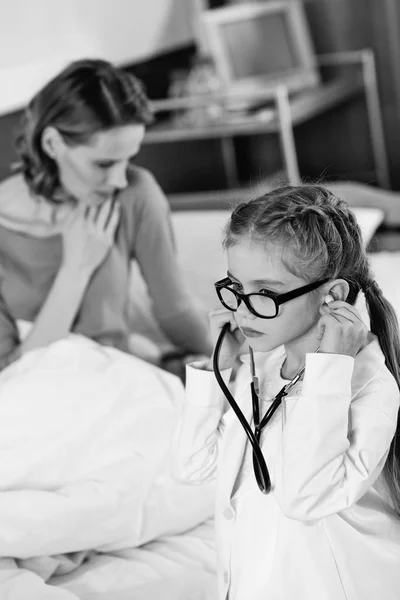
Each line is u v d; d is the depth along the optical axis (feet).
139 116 7.73
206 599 5.52
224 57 13.53
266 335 4.53
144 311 9.14
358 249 4.68
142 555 6.04
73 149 7.62
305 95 13.58
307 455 4.29
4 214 7.96
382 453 4.44
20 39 10.27
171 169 13.09
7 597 5.40
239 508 4.69
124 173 7.84
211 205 12.17
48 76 10.36
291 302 4.45
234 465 4.74
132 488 6.18
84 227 7.90
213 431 4.99
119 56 12.39
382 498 4.90
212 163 14.42
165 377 7.25
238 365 5.20
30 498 5.88
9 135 9.73
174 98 13.48
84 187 7.78
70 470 6.29
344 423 4.33
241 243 4.50
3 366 7.89
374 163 14.94
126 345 8.35
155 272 8.39
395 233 11.91
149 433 6.60
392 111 14.64
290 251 4.39
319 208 4.51
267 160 15.11
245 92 12.95
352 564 4.47
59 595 5.43
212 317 4.89
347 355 4.40
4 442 6.31
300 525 4.48
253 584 4.55
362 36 14.32
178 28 13.97
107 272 8.05
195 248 9.98
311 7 14.38
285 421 4.55
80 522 5.87
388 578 4.53
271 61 13.82
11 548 5.70
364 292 4.77
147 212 8.17
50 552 5.80
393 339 4.78
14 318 8.14
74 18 11.33
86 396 6.68
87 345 7.43
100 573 5.84
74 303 7.93
